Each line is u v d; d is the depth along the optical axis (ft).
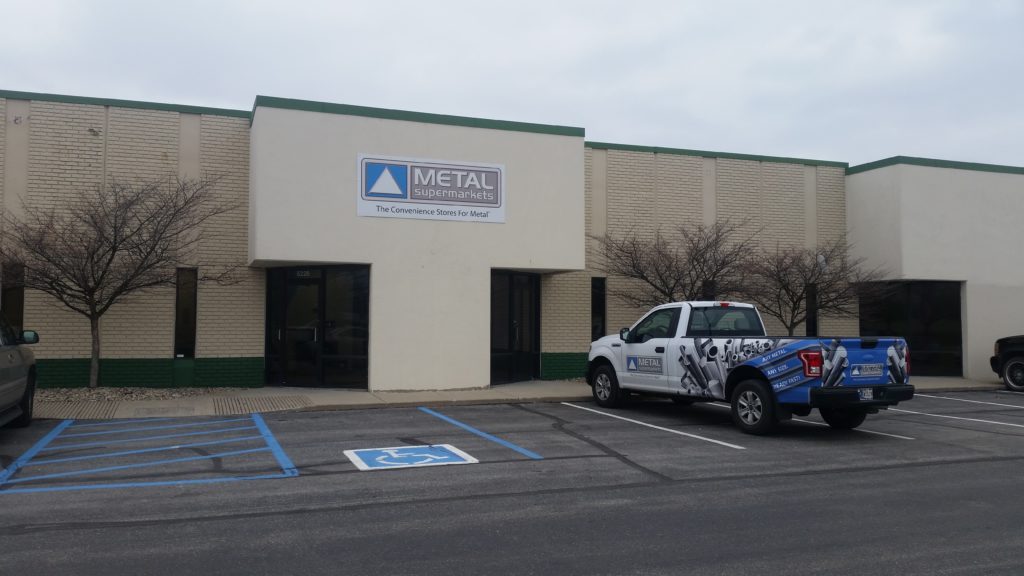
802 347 34.37
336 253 48.65
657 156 64.28
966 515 22.29
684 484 26.20
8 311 49.80
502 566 17.52
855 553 18.61
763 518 21.84
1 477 26.50
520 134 53.11
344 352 51.31
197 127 52.47
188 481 26.00
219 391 50.08
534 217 53.26
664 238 62.39
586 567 17.48
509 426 38.60
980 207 68.23
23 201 49.21
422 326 50.47
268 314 53.47
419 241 50.57
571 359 61.11
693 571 17.25
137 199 46.26
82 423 38.50
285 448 32.09
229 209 52.49
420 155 50.70
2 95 49.24
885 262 66.85
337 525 20.83
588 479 26.81
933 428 39.70
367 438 34.71
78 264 44.68
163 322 51.42
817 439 35.68
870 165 68.49
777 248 63.26
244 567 17.35
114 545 18.93
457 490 24.99
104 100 50.88
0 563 17.51
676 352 40.93
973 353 67.21
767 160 67.82
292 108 48.14
